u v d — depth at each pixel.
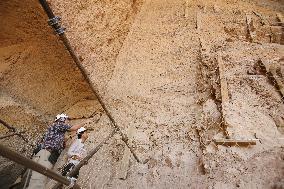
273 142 5.29
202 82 7.50
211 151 5.35
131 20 10.68
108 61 8.68
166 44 9.42
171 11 11.02
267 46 8.58
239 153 5.20
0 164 4.52
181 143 5.91
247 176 4.81
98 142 6.38
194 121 6.38
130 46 9.56
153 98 7.50
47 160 4.68
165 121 6.63
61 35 2.83
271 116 5.88
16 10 5.89
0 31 6.14
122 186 5.27
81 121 7.12
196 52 8.85
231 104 6.20
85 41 7.73
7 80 6.11
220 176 4.92
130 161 5.72
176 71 8.30
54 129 5.01
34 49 6.67
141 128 6.56
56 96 7.13
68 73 7.39
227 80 7.00
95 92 3.89
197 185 4.94
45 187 3.93
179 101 7.20
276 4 11.32
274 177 4.70
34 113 6.36
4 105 5.84
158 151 5.84
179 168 5.37
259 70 7.27
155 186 5.14
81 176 5.60
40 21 6.32
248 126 5.66
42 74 6.86
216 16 10.44
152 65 8.70
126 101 7.57
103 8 8.91
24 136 5.83
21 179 4.19
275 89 6.57
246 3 11.33
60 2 6.77
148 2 11.66
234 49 8.49
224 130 5.70
